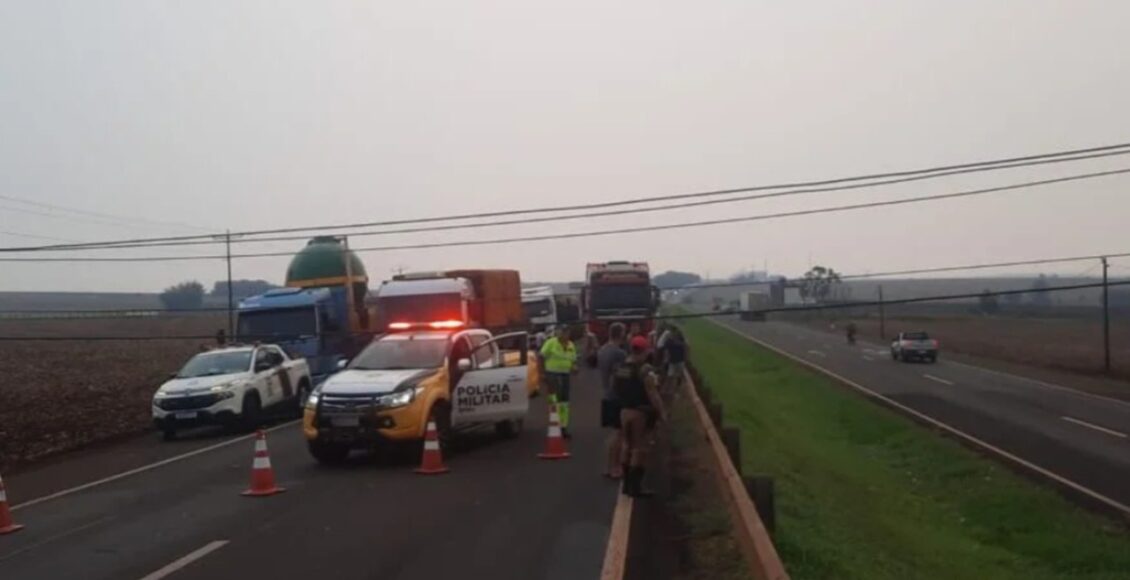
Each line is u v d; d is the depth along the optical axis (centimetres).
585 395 3250
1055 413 3591
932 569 1597
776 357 6294
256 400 2666
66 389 4053
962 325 10300
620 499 1518
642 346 1548
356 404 1861
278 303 3309
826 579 1259
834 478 2427
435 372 1956
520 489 1612
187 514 1484
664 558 1177
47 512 1555
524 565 1123
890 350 6981
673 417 2623
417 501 1527
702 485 1641
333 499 1563
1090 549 1795
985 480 2441
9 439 2630
